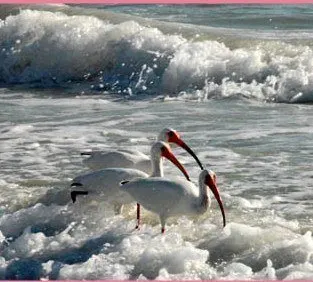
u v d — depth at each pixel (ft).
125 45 83.41
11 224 41.63
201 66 75.92
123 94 76.64
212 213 40.86
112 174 41.24
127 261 36.35
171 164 49.57
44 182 46.52
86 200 42.24
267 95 71.31
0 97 75.97
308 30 92.27
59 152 53.06
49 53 88.12
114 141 55.31
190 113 64.34
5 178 47.67
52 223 41.37
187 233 38.78
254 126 58.65
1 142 55.98
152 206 39.32
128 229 39.91
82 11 94.53
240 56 75.97
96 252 37.55
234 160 49.96
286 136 55.31
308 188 44.52
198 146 53.31
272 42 78.89
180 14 108.88
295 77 71.67
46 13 92.58
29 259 37.81
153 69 79.46
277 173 47.21
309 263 34.94
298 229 38.34
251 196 43.37
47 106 69.62
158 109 66.64
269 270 34.47
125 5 116.57
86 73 85.25
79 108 68.13
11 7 99.50
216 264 35.86
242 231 37.50
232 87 72.69
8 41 91.25
